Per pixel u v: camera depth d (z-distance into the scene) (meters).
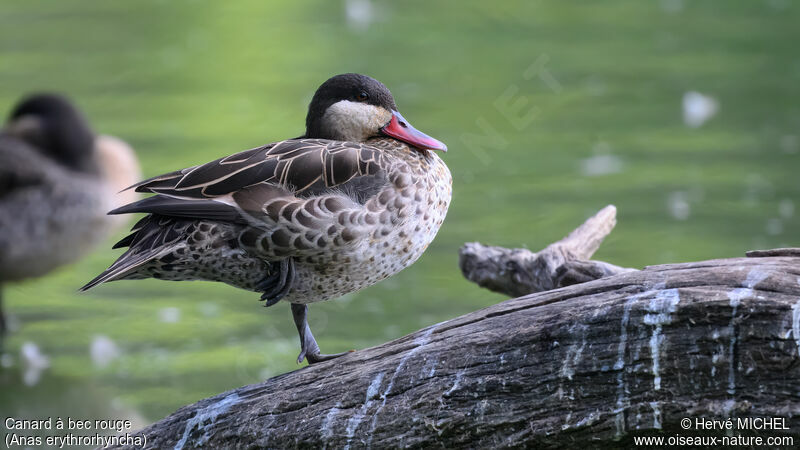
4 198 12.12
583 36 25.02
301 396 5.85
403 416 5.53
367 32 25.92
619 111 19.45
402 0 29.64
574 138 18.09
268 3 29.56
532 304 5.45
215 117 19.64
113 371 10.78
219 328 11.88
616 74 21.62
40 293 13.26
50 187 12.30
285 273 6.11
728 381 4.88
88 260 14.62
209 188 5.95
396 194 6.19
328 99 7.03
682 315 4.97
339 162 6.14
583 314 5.20
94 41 25.39
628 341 5.07
